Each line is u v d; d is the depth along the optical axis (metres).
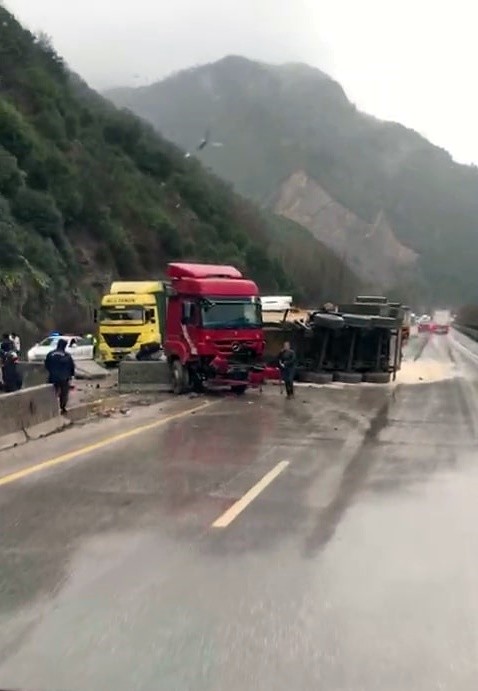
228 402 22.84
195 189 96.31
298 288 108.56
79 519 8.72
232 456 13.18
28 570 6.92
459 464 12.81
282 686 4.80
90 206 70.12
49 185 65.31
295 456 13.30
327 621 5.84
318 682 4.86
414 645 5.45
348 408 21.45
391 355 31.47
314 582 6.71
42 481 10.81
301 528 8.50
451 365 41.00
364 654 5.28
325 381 29.73
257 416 19.30
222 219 97.44
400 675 4.98
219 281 25.11
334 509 9.42
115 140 90.88
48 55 88.19
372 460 13.04
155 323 37.16
